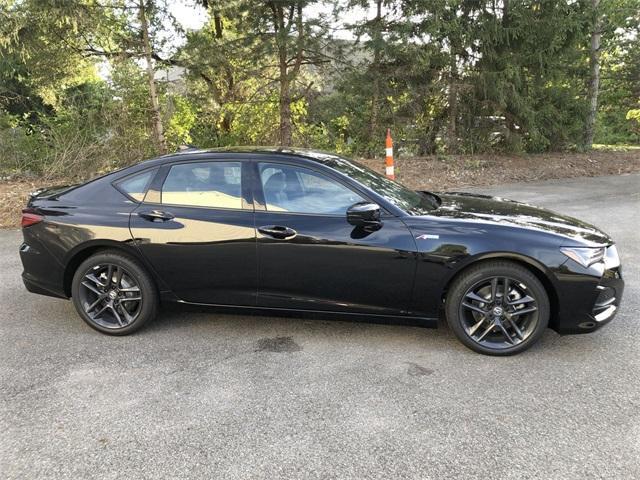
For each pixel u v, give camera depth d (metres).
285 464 2.58
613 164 14.68
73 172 11.96
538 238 3.56
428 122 15.09
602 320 3.59
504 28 13.62
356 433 2.82
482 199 4.59
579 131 16.31
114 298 4.15
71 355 3.81
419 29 12.98
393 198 3.95
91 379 3.45
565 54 14.68
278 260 3.84
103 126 12.80
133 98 13.32
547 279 3.57
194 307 4.14
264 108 16.23
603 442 2.70
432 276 3.65
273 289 3.93
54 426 2.93
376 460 2.60
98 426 2.92
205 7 13.92
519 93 14.42
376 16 13.32
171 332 4.22
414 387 3.29
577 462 2.55
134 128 13.07
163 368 3.60
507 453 2.63
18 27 11.41
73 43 12.92
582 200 9.72
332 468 2.54
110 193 4.20
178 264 4.01
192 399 3.19
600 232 3.92
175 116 15.14
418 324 3.83
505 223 3.73
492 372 3.46
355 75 13.82
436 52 13.69
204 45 13.05
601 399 3.11
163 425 2.92
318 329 4.24
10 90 16.94
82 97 13.30
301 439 2.78
